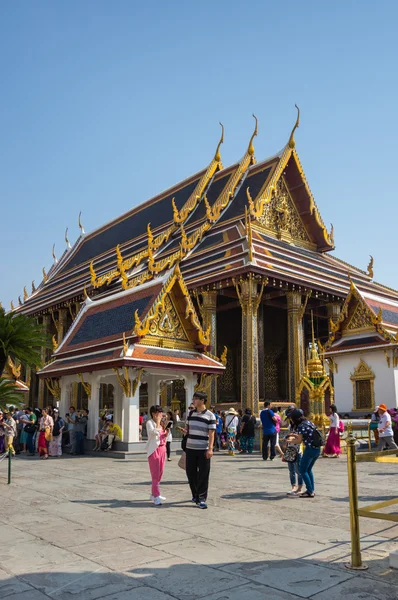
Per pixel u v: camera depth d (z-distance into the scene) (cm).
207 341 2078
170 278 2014
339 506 897
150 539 678
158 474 933
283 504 920
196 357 2064
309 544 644
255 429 2288
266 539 671
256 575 533
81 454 2012
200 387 2089
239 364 3822
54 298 4578
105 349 1989
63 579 529
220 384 3841
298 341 3194
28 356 1259
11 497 1014
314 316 3934
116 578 530
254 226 3459
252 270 2917
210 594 486
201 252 3375
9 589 502
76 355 2155
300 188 3809
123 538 684
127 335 1933
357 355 2486
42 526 758
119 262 3425
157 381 2262
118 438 1909
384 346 2359
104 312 2262
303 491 1057
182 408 3209
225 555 602
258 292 3125
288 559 585
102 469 1498
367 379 2439
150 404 2250
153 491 932
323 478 1267
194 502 921
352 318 2570
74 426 2039
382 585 501
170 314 2036
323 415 1994
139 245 4281
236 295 3403
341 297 3528
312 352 2128
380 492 1040
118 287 3753
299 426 1009
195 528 737
